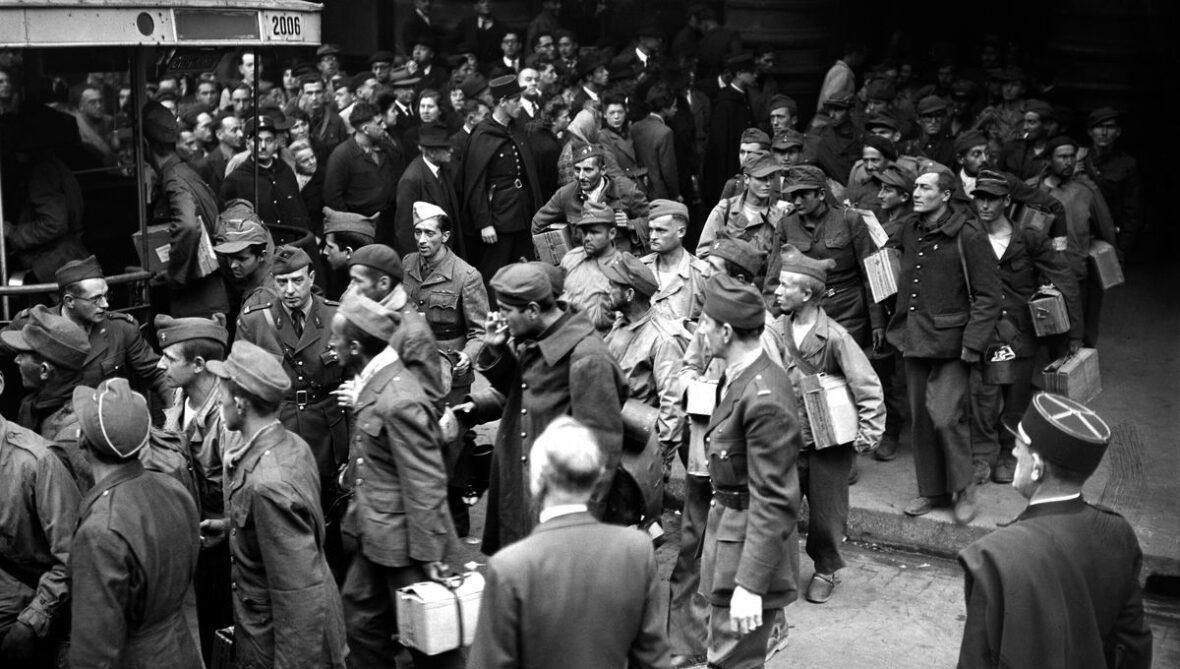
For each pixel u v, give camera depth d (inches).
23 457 229.5
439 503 225.0
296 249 272.1
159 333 253.9
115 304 354.6
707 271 324.2
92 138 350.6
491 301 462.6
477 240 466.0
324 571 216.7
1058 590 172.7
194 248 333.7
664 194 494.0
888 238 351.6
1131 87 603.8
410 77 546.9
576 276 328.2
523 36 758.5
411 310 283.4
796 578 231.3
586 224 322.0
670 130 495.8
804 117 733.3
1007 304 333.1
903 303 319.6
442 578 224.5
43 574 233.8
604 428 235.1
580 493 167.6
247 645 219.0
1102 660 175.3
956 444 313.4
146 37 297.9
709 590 238.1
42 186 325.1
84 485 237.8
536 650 161.6
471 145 455.5
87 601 196.5
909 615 290.5
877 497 335.3
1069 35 616.1
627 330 291.6
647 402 290.8
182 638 209.3
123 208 359.3
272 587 211.6
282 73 620.4
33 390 269.7
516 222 460.1
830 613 291.6
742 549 229.9
